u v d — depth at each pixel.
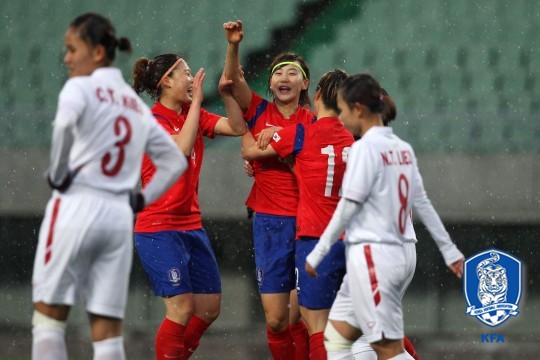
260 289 16.47
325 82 15.68
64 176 10.82
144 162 16.55
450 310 28.34
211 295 17.06
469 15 40.06
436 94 37.22
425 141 32.84
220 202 29.73
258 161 16.58
